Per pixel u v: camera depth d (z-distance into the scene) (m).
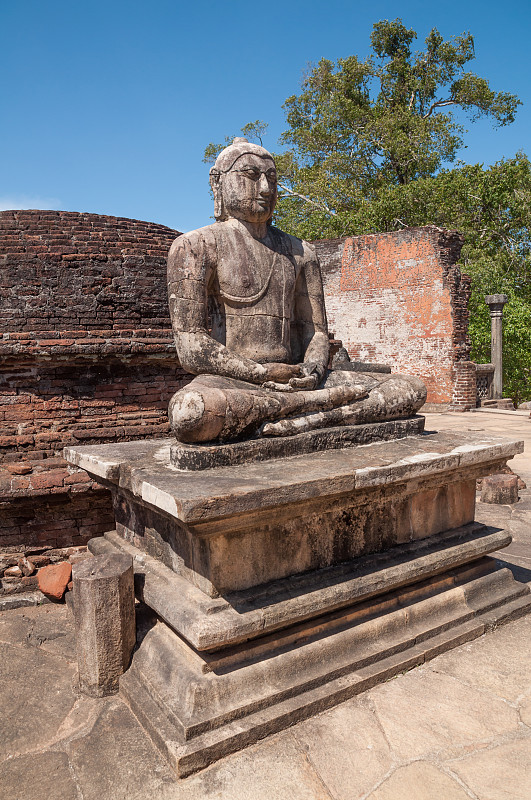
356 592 2.94
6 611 3.85
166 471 2.85
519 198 18.72
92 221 4.75
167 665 2.64
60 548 4.21
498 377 16.64
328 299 17.08
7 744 2.49
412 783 2.23
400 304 15.77
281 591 2.77
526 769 2.30
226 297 3.49
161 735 2.38
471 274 18.41
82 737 2.51
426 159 21.12
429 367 15.34
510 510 5.85
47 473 4.03
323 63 22.69
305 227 20.88
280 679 2.63
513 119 22.83
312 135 22.91
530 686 2.85
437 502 3.57
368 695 2.77
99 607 2.74
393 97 22.72
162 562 3.08
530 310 18.23
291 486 2.56
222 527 2.46
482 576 3.66
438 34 21.78
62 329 4.46
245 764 2.32
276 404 3.10
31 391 4.28
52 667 3.12
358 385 3.63
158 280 4.86
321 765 2.32
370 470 2.86
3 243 4.36
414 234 15.35
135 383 4.58
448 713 2.64
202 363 3.32
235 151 3.55
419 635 3.12
